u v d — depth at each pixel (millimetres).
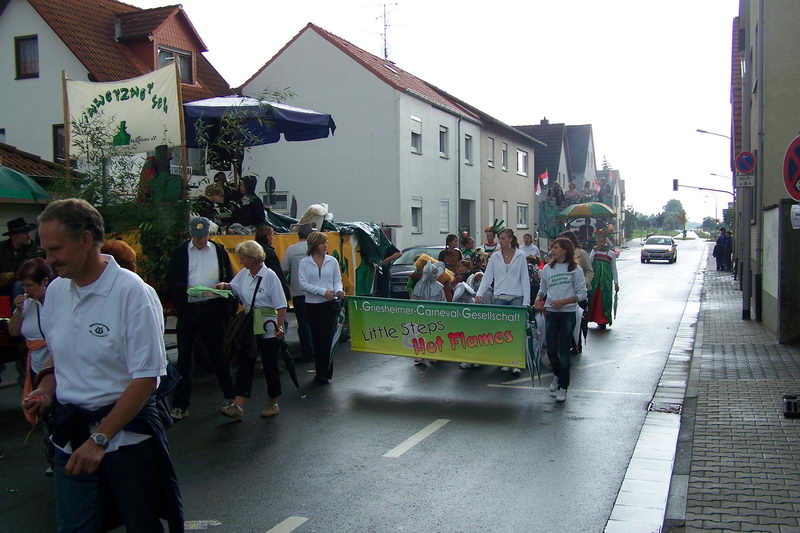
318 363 9297
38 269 5973
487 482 5598
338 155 26516
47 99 24062
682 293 23141
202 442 6742
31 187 10883
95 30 24578
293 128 14445
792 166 7887
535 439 6762
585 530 4672
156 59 24938
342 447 6559
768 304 13766
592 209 25938
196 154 18188
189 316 7504
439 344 9461
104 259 3143
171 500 3316
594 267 14523
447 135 30781
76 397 3129
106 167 10672
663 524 4660
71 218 2994
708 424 7012
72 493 3131
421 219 28094
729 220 49125
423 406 8094
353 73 26125
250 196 12062
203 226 7434
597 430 7043
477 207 34688
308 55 26781
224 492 5422
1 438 7074
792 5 15547
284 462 6133
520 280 9344
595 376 9773
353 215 26453
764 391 8375
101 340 3082
